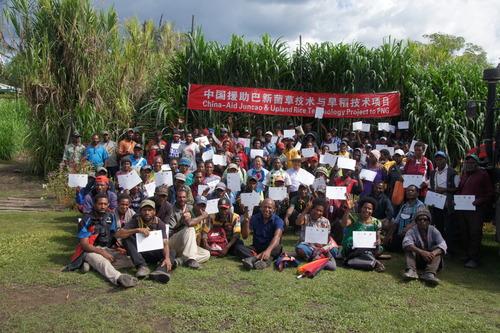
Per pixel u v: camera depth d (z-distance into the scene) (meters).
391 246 7.22
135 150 9.50
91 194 7.20
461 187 7.13
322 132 13.60
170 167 9.00
